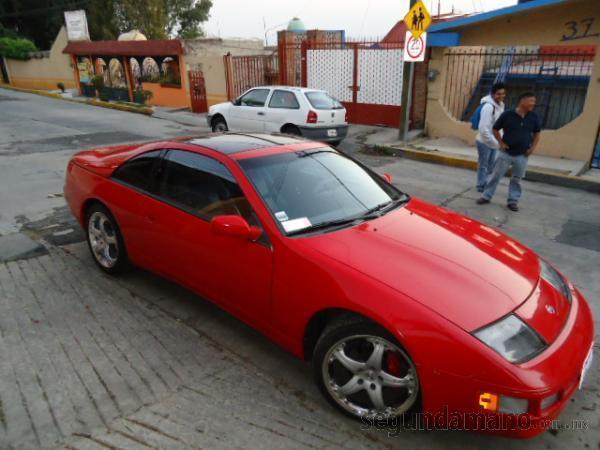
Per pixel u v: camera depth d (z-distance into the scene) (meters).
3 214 6.31
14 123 15.20
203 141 3.95
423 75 12.87
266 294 3.06
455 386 2.32
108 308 3.98
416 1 10.59
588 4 9.34
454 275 2.70
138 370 3.20
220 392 3.00
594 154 9.81
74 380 3.08
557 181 8.72
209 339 3.59
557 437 2.72
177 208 3.69
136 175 4.14
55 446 2.54
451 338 2.33
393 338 2.49
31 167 9.04
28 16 44.03
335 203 3.44
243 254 3.15
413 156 10.73
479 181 7.88
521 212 7.04
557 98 13.65
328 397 2.84
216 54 20.16
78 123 15.50
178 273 3.79
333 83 14.84
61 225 5.91
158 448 2.54
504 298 2.59
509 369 2.24
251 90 11.98
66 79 28.47
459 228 3.41
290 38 16.83
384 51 13.51
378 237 3.06
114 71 25.08
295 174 3.54
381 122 14.20
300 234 3.04
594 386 3.17
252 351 3.45
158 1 36.69
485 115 7.33
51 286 4.34
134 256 4.21
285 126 11.12
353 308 2.57
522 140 6.64
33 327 3.67
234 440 2.60
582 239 5.99
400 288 2.55
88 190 4.50
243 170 3.39
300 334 2.91
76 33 25.77
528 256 3.23
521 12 10.07
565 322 2.66
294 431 2.68
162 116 17.73
